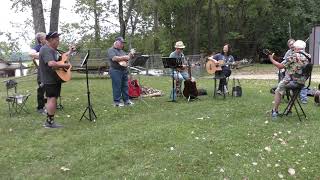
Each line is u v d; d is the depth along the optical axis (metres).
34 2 17.23
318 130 7.84
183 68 11.45
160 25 32.38
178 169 5.94
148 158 6.34
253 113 9.33
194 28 31.92
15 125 8.30
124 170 5.90
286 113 9.01
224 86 11.63
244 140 7.23
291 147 6.87
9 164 6.20
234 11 35.16
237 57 36.72
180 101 10.87
